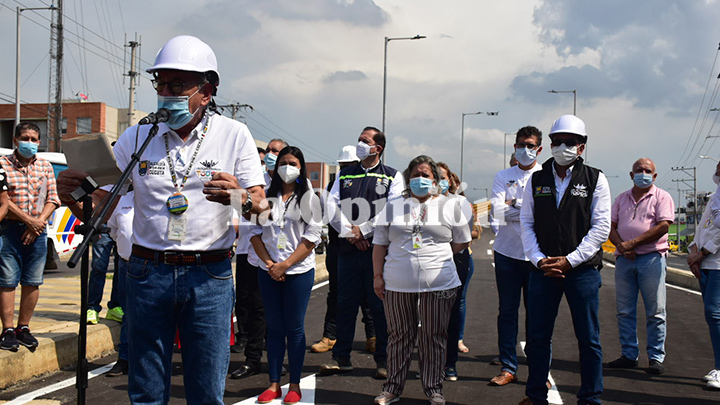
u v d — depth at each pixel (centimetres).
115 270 621
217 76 270
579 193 396
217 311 266
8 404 425
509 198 514
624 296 563
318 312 870
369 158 537
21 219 480
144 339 260
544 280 403
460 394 468
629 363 555
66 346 531
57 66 3111
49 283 984
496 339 683
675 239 7700
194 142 268
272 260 449
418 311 444
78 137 271
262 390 474
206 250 262
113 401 436
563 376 522
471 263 602
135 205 268
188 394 270
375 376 516
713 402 450
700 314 886
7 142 4903
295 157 443
